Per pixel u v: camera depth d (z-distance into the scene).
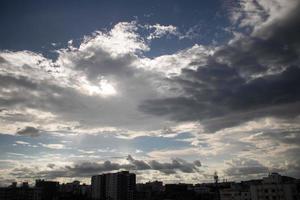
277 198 191.62
